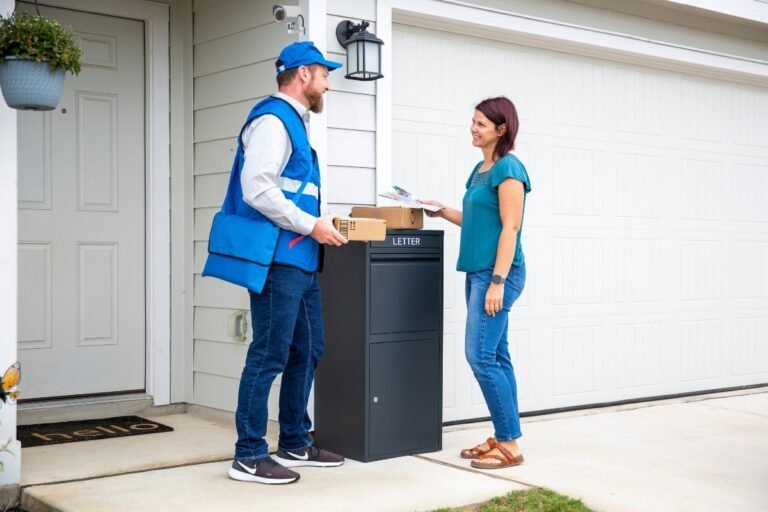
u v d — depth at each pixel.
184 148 5.38
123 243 5.23
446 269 5.21
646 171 6.22
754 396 6.45
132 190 5.26
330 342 4.36
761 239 6.89
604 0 5.79
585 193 5.88
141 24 5.28
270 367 3.77
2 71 3.44
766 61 6.75
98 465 4.05
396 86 5.03
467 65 5.32
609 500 3.68
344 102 4.71
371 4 4.81
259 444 3.83
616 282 6.04
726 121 6.71
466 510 3.52
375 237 4.02
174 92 5.35
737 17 6.36
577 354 5.84
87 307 5.09
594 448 4.65
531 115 5.62
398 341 4.30
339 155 4.70
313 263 3.82
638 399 6.16
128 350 5.24
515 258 4.20
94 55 5.11
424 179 5.14
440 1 5.04
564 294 5.78
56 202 4.99
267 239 3.62
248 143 3.73
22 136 4.88
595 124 5.95
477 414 5.30
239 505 3.45
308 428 4.19
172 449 4.38
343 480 3.86
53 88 3.51
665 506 3.61
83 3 5.00
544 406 5.68
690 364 6.46
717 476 4.09
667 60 6.16
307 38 4.55
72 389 5.04
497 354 4.32
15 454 3.71
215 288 5.16
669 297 6.34
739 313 6.75
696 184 6.51
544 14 5.50
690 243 6.46
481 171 4.29
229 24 5.07
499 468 4.17
